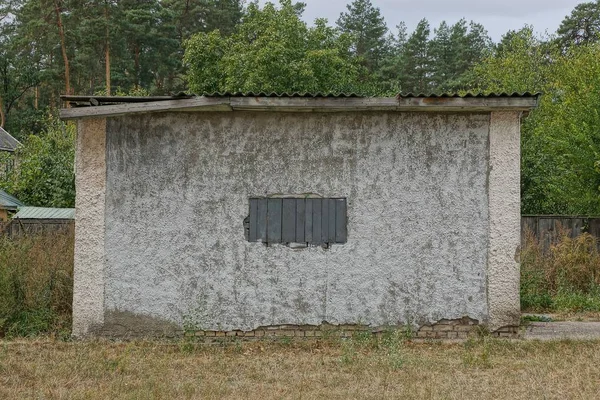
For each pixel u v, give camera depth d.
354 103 9.61
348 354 9.01
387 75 47.44
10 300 10.80
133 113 9.91
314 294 9.99
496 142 9.97
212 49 28.77
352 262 9.99
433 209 10.02
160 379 7.98
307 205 10.05
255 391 7.51
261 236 10.02
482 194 10.01
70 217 20.05
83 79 41.91
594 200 18.16
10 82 49.19
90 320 10.02
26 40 40.81
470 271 10.00
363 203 10.02
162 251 10.01
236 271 10.01
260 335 10.01
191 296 9.99
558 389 7.57
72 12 38.78
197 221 10.02
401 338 9.78
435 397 7.20
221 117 10.05
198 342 9.88
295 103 9.59
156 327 9.99
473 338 9.84
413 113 10.02
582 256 15.37
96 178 10.02
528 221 18.52
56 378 7.99
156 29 41.69
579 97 19.62
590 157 18.05
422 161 10.02
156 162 10.03
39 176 25.05
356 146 10.05
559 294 14.27
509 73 30.02
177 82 42.97
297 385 7.77
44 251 12.30
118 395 7.30
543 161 22.58
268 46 26.84
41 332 10.59
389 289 9.98
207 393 7.36
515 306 9.95
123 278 10.00
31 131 47.31
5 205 22.78
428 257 10.00
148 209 10.02
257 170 10.06
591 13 46.09
